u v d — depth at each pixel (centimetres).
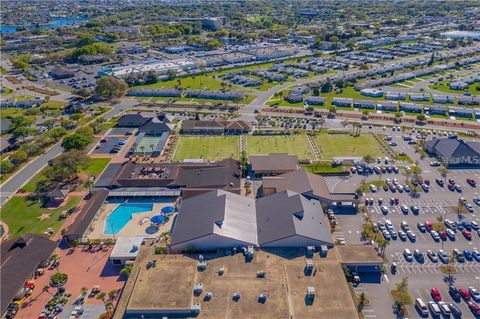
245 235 11975
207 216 12519
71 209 14712
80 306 10181
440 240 12662
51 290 10844
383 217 14000
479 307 9981
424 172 17075
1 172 17425
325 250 11369
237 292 9944
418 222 13625
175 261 11119
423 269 11406
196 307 9431
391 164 17812
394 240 12719
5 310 9931
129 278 10562
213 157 18838
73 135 19112
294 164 17038
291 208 12838
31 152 19425
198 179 16138
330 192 15200
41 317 9956
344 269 10944
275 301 9662
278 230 11975
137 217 14162
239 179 16350
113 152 19500
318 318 9181
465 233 12825
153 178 16312
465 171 17050
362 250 11588
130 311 9431
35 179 17038
